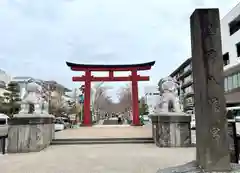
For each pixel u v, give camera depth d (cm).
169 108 1050
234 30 2972
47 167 629
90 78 2728
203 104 473
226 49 3072
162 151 878
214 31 486
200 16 493
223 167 448
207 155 454
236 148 600
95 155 806
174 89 1064
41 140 934
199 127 486
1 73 4188
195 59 509
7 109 2877
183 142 991
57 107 3869
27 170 598
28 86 994
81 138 1163
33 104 980
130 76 2742
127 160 713
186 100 4416
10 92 3247
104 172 568
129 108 5225
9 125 908
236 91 2762
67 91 6028
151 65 2717
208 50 480
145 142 1118
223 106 465
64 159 741
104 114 7106
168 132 995
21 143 894
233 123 612
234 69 2764
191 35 531
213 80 471
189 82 4612
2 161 717
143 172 565
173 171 486
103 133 1476
